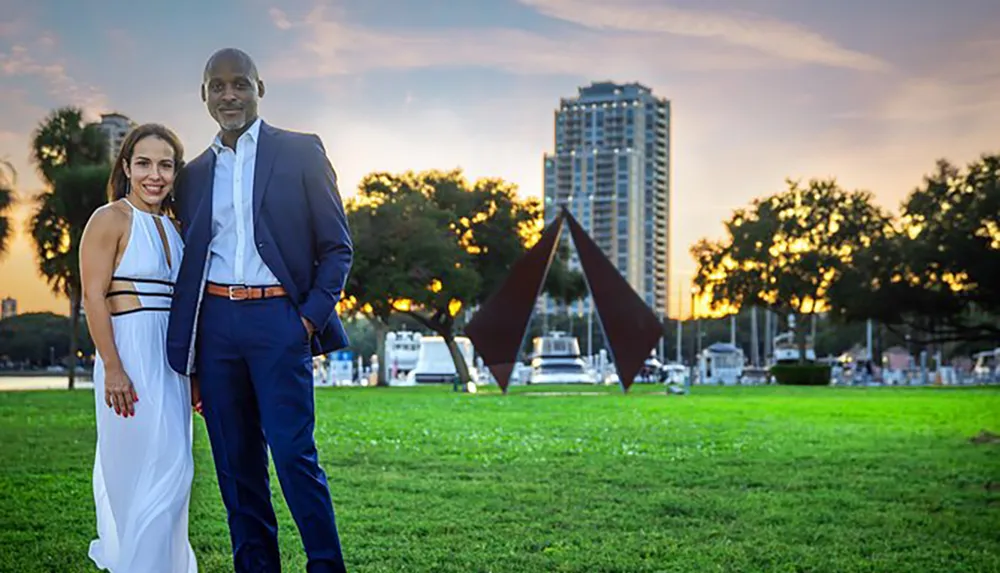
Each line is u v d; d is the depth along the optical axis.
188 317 4.51
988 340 52.69
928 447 12.84
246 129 4.63
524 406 23.33
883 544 6.42
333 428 15.52
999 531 6.89
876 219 55.88
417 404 24.06
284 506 7.62
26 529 6.64
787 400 27.52
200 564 5.68
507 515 7.29
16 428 14.35
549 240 31.12
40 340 67.31
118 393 4.42
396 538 6.41
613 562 5.78
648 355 31.41
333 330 4.73
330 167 4.67
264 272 4.53
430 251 42.84
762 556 6.00
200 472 9.82
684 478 9.48
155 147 4.64
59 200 31.91
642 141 181.62
